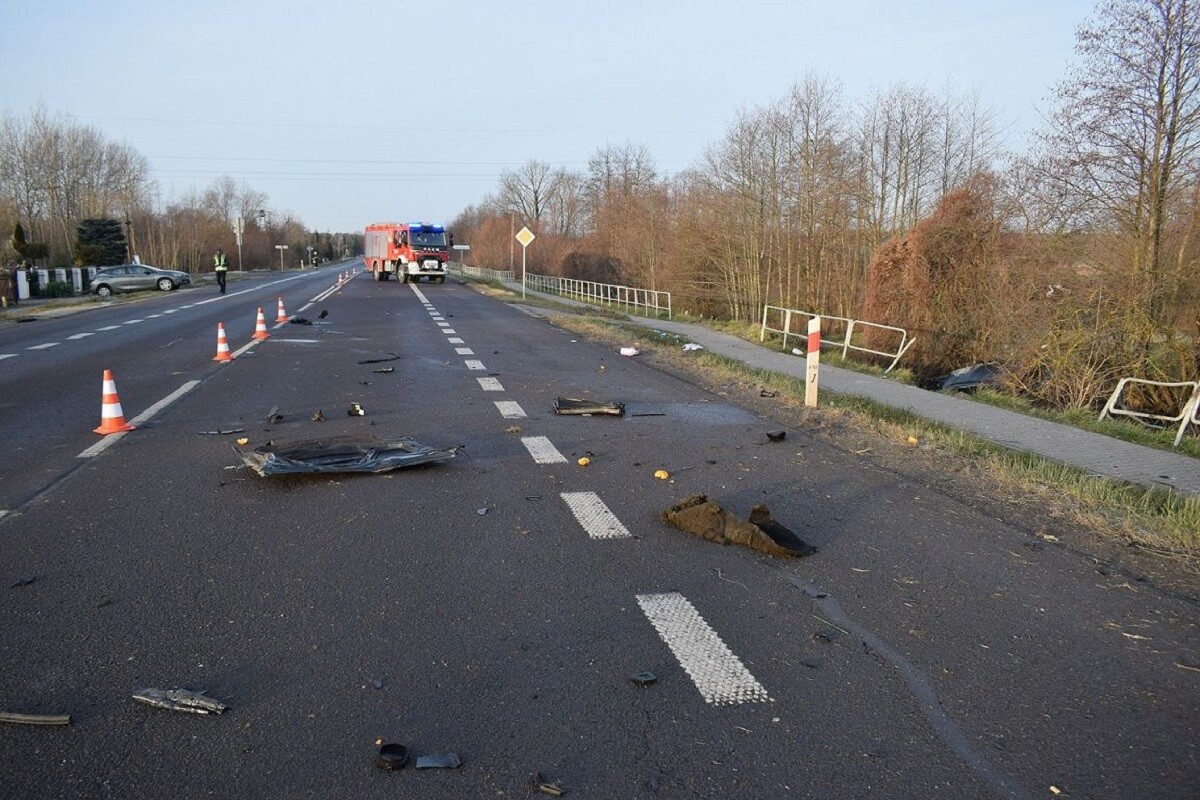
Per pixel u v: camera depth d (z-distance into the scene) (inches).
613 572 208.5
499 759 130.0
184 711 142.8
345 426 382.0
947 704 149.6
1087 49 653.9
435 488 281.7
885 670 161.5
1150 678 161.0
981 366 732.0
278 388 489.4
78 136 2733.8
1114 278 641.0
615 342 824.9
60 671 156.0
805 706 147.6
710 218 1642.5
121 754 130.6
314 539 229.8
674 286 1756.9
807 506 270.4
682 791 122.6
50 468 304.0
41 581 198.5
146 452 328.8
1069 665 165.6
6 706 144.0
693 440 369.1
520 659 162.6
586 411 424.2
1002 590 203.3
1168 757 134.6
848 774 127.8
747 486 292.7
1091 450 388.5
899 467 328.2
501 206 4520.2
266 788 122.3
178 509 255.1
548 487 285.0
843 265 1459.2
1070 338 631.2
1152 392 619.2
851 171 1446.9
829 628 179.3
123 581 199.0
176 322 970.1
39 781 123.4
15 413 410.3
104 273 1744.6
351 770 126.7
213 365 589.9
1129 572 218.2
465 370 585.0
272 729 137.7
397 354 669.9
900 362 860.0
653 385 538.6
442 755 130.3
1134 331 613.0
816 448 358.9
